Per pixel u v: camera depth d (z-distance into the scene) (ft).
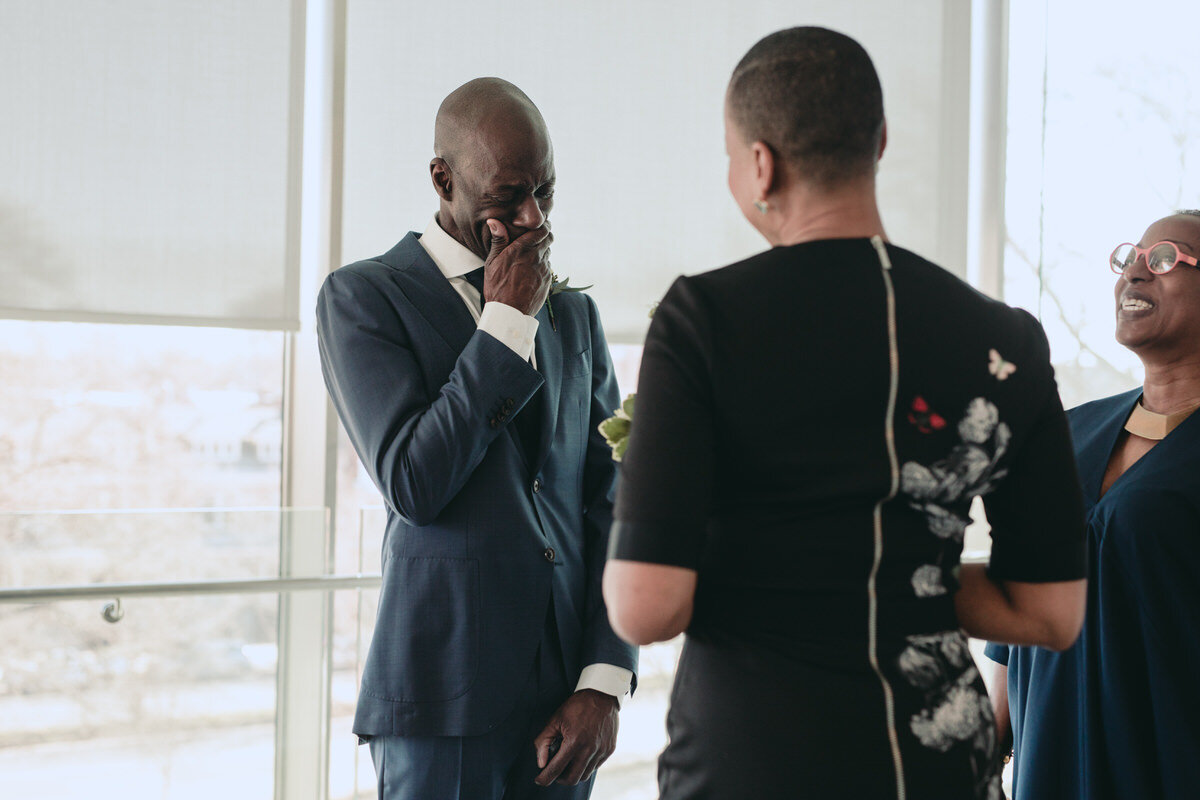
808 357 3.27
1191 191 12.46
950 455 3.30
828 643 3.28
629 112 10.42
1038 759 5.64
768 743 3.24
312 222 9.48
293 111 9.11
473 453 5.20
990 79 11.87
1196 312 5.59
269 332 9.42
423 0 9.71
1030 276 12.00
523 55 10.07
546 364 5.80
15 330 8.71
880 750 3.20
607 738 5.61
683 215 10.57
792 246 3.43
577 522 5.89
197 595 7.24
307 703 7.66
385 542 5.67
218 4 8.89
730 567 3.38
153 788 7.22
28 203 8.35
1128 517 5.38
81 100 8.50
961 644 3.48
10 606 6.82
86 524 7.11
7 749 6.84
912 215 11.51
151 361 9.07
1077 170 12.14
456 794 5.22
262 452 9.43
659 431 3.28
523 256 5.45
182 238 8.76
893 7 11.44
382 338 5.46
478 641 5.31
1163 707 5.24
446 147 5.64
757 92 3.45
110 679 7.10
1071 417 6.29
